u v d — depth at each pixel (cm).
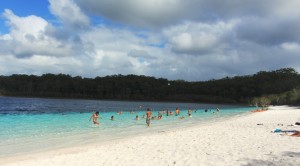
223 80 19225
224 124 2738
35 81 18450
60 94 17688
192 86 19088
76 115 4447
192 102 17900
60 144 1670
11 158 1250
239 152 1198
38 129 2430
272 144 1379
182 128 2491
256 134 1795
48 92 17588
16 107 6875
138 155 1215
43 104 9025
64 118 3784
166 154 1213
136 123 3078
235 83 17825
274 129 2088
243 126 2433
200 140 1600
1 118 3722
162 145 1462
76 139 1870
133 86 18762
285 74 16725
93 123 3003
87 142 1738
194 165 1002
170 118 3959
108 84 18612
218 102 17288
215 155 1152
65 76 19388
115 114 4781
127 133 2188
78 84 18062
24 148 1538
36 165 1080
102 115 4466
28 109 6156
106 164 1067
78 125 2795
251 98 16000
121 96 18425
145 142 1583
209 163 1020
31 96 17412
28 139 1864
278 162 992
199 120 3597
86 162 1111
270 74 17275
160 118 3797
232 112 6178
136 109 7244
